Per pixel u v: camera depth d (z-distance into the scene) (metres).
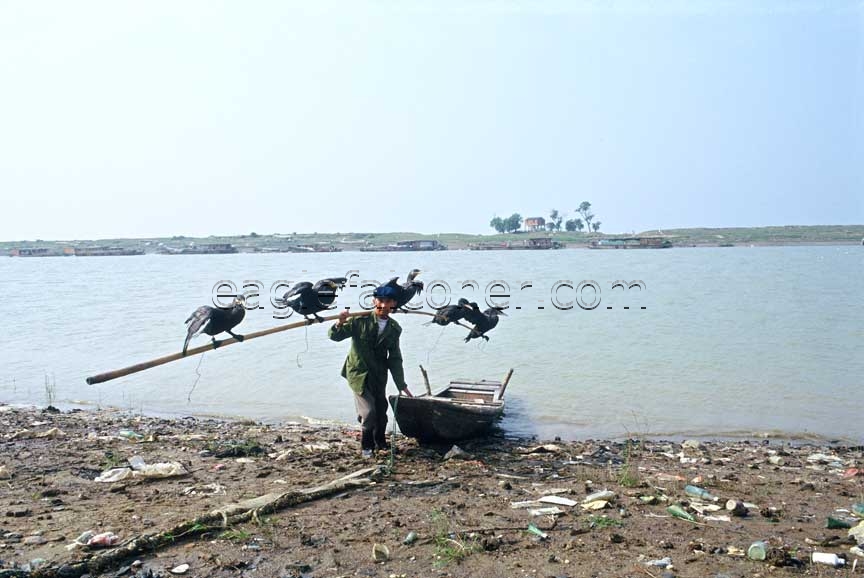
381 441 9.88
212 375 18.05
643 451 10.82
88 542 5.98
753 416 13.67
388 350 9.71
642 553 6.09
